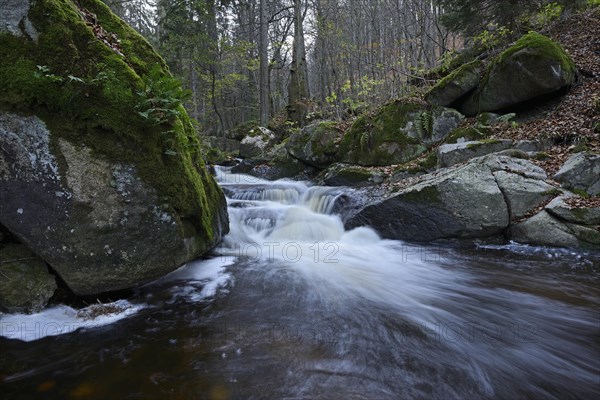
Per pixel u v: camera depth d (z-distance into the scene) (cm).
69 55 330
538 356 296
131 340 308
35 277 330
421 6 1638
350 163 1073
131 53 417
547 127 794
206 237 467
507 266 510
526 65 863
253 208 774
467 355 297
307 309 387
